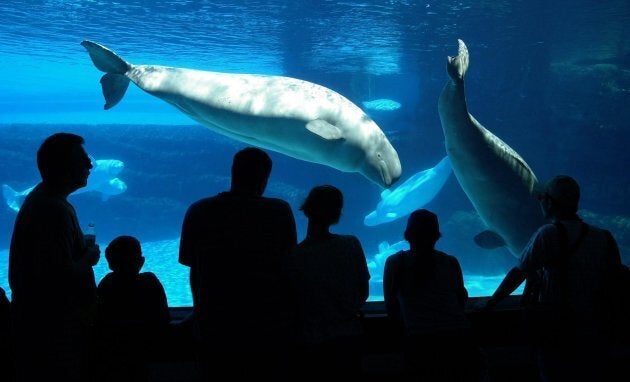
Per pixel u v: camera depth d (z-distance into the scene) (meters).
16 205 20.36
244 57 24.97
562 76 21.98
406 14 16.45
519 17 17.06
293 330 2.97
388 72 27.64
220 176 23.64
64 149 2.87
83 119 39.25
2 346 3.08
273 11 16.30
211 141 24.47
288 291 2.94
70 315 2.81
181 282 13.79
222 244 2.80
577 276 3.11
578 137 20.78
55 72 33.56
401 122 23.31
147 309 3.14
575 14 16.97
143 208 23.02
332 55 23.50
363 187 20.78
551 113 21.30
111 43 22.75
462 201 19.48
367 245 20.27
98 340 3.09
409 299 3.29
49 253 2.71
